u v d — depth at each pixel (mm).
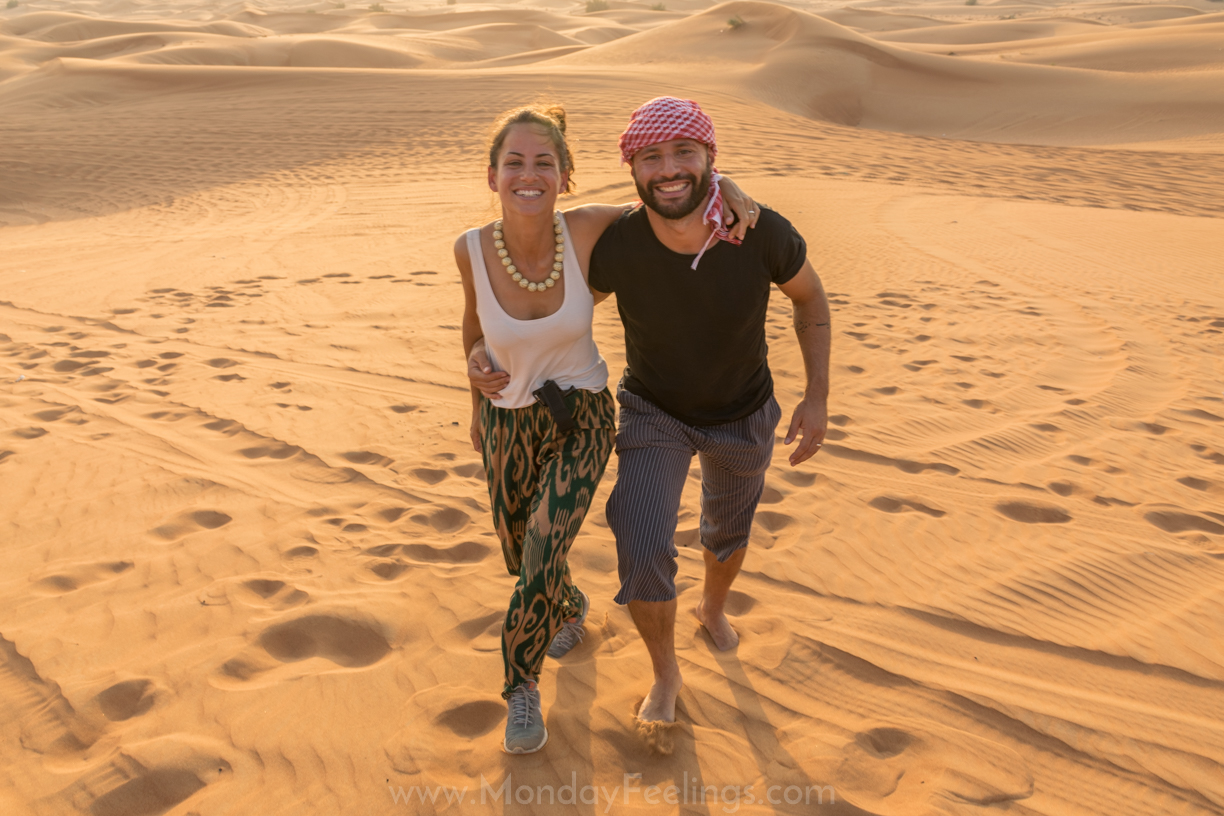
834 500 4238
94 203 15828
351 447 4879
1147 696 2877
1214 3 107000
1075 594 3457
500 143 2459
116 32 60656
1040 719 2758
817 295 2682
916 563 3676
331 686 2889
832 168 17766
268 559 3674
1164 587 3518
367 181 16203
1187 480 4527
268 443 4938
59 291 8891
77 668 2969
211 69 29125
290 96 25938
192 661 3006
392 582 3504
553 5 131125
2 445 4926
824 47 36750
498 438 2697
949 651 3094
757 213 2418
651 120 2225
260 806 2406
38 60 42844
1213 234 11672
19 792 2451
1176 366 6367
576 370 2660
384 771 2533
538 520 2533
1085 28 58031
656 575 2520
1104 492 4379
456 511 4113
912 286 8750
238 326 7438
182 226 13234
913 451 4828
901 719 2758
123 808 2406
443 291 8633
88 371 6281
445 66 46438
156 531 3920
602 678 2961
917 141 23484
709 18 45938
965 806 2408
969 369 6262
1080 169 19766
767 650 3084
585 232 2580
